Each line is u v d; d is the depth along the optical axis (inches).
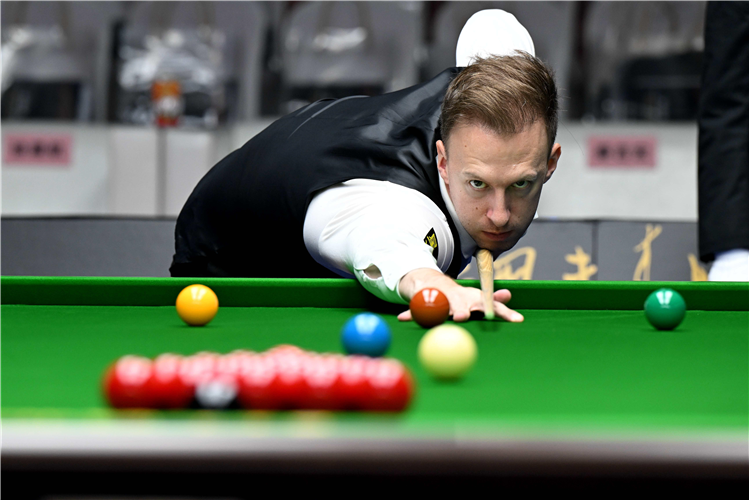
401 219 142.6
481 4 466.9
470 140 142.2
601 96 462.3
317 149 165.5
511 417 71.4
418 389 83.4
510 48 197.3
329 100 192.2
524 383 88.0
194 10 458.3
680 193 440.1
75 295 155.3
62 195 442.6
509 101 139.9
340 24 460.8
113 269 284.4
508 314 134.9
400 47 462.9
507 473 59.1
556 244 284.2
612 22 457.4
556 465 58.9
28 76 451.8
